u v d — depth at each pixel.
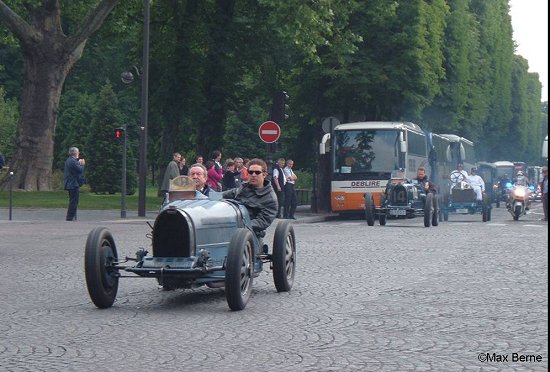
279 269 15.85
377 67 53.00
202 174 16.86
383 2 52.28
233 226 15.02
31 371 9.80
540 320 13.05
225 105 51.78
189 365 10.11
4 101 85.62
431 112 67.25
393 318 13.26
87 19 50.81
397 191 37.19
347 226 37.03
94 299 14.11
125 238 27.50
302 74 53.50
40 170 51.12
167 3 52.31
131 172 94.19
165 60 50.91
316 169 56.88
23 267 19.95
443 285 17.02
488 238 29.34
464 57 69.50
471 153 76.06
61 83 51.41
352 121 56.22
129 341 11.52
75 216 37.12
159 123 51.84
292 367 10.01
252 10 53.03
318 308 14.23
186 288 15.48
